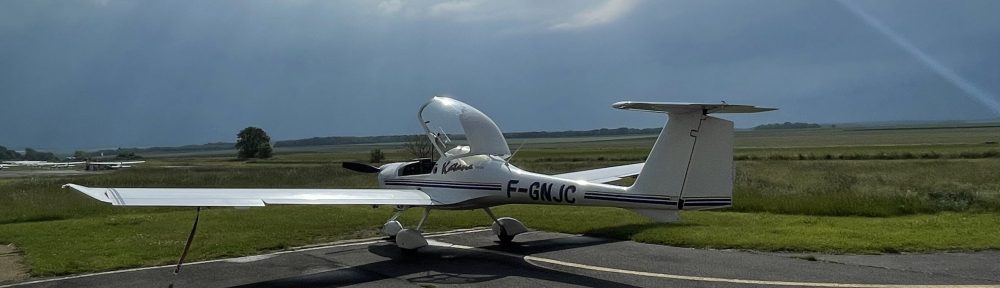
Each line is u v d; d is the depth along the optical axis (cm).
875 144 7581
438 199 933
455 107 984
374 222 1198
